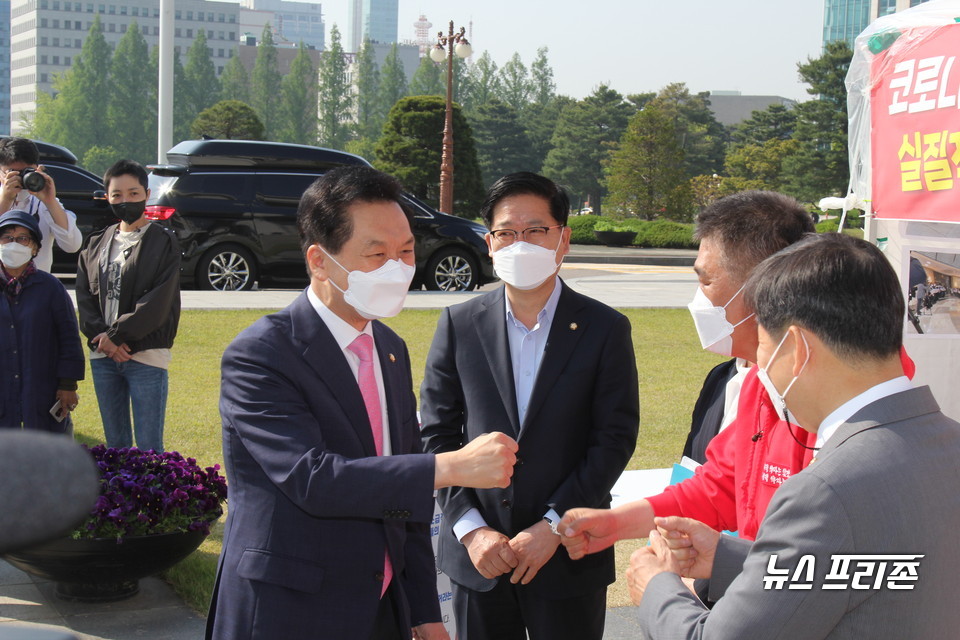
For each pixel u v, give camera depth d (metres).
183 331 9.51
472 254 13.70
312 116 105.62
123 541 3.53
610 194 54.72
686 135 70.25
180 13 149.38
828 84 51.03
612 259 24.47
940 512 1.47
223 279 12.59
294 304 2.17
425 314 11.11
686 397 7.71
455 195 34.88
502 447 1.91
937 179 3.71
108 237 4.74
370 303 2.07
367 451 2.12
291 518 2.01
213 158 12.65
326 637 2.00
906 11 3.93
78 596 3.72
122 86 102.56
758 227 2.29
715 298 2.34
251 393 2.03
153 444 4.68
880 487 1.46
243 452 2.05
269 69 106.75
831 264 1.59
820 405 1.64
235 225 12.54
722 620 1.58
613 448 2.68
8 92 185.00
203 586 3.86
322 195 2.08
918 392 1.57
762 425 2.24
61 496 0.67
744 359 2.52
